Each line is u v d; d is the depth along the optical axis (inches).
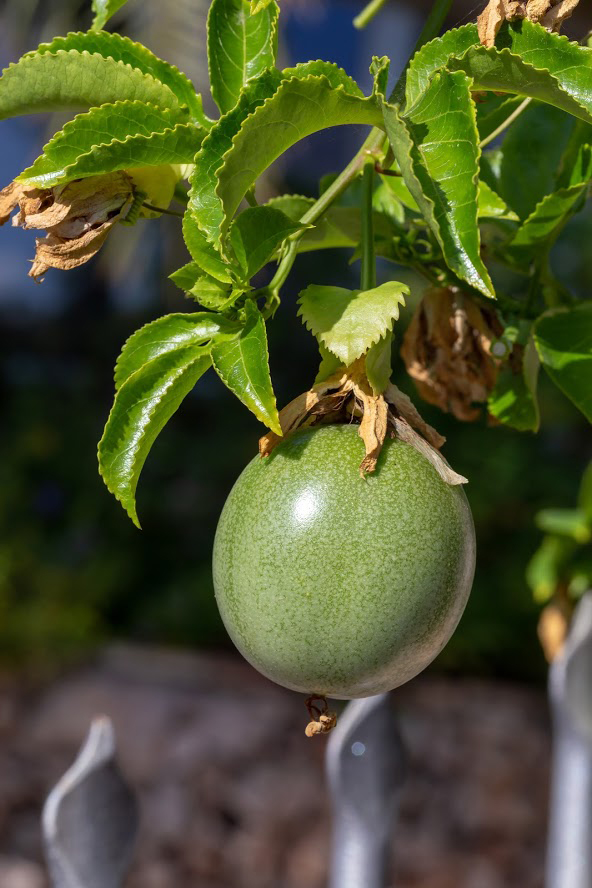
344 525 21.2
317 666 21.4
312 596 21.2
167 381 21.4
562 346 23.6
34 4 60.2
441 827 63.8
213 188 20.9
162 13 49.2
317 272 109.7
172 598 91.3
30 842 61.4
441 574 21.4
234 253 21.3
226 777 68.2
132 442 21.5
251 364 21.0
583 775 29.1
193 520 98.7
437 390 24.8
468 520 21.9
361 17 25.8
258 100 20.9
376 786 27.7
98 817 26.1
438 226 20.5
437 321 24.4
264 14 22.6
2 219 22.0
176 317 21.7
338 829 28.0
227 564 21.8
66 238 21.9
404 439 21.8
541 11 21.2
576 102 20.9
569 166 24.3
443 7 22.4
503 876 58.9
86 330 122.8
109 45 22.6
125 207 22.0
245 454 104.0
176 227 62.6
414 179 20.3
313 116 20.7
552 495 89.2
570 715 28.9
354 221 24.4
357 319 21.5
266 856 60.4
